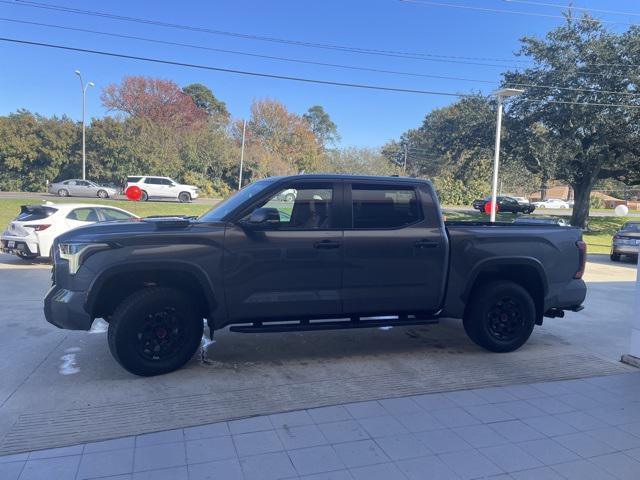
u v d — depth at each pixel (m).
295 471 3.09
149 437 3.50
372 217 5.16
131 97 56.56
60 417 3.80
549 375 4.98
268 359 5.31
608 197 82.19
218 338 6.05
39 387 4.40
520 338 5.69
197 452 3.30
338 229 5.01
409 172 75.94
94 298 4.43
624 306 8.95
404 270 5.19
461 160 38.66
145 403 4.09
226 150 52.91
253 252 4.75
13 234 12.07
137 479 2.98
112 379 4.61
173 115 57.62
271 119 66.88
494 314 5.62
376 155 66.94
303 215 4.98
